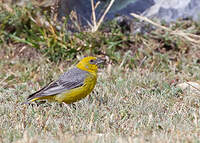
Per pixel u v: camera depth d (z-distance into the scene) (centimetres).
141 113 1005
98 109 1005
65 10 1562
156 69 1396
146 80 1272
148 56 1476
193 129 873
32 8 1574
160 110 1020
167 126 896
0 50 1478
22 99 1121
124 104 1073
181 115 973
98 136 802
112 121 931
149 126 898
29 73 1338
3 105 1038
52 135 842
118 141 770
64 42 1470
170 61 1446
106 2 1631
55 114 1006
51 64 1408
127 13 1655
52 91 1021
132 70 1394
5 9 1584
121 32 1581
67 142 751
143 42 1532
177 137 792
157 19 1633
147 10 1680
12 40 1529
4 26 1544
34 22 1541
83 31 1537
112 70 1360
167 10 1681
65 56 1459
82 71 1053
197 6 1702
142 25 1600
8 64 1412
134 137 833
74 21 1562
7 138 808
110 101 1073
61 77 1046
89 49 1471
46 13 1541
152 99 1083
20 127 875
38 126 898
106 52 1473
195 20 1680
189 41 1534
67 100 1048
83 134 850
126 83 1227
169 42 1548
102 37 1503
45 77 1321
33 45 1476
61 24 1562
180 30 1577
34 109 1019
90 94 1155
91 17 1557
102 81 1274
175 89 1182
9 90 1200
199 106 1070
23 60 1433
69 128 884
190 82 1248
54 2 1550
